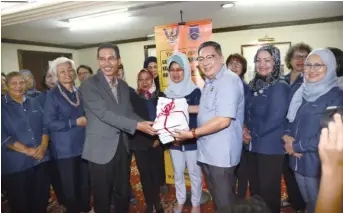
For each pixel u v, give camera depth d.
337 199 0.49
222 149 1.58
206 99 1.65
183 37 2.62
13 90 2.01
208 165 1.65
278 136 1.80
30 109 2.09
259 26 4.67
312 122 1.54
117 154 1.92
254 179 2.06
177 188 2.26
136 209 2.47
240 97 1.62
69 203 2.16
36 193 2.20
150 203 2.30
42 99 2.39
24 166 2.02
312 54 1.58
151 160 2.27
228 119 1.53
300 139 1.59
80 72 3.36
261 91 1.85
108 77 1.86
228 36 4.90
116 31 4.74
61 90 2.09
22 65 5.03
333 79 1.54
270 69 1.83
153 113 2.24
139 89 2.35
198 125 1.73
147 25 4.36
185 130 1.71
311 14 4.12
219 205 1.64
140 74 2.33
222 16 4.03
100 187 1.86
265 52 1.83
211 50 1.59
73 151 2.10
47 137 2.15
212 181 1.66
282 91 1.77
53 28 4.18
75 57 6.14
